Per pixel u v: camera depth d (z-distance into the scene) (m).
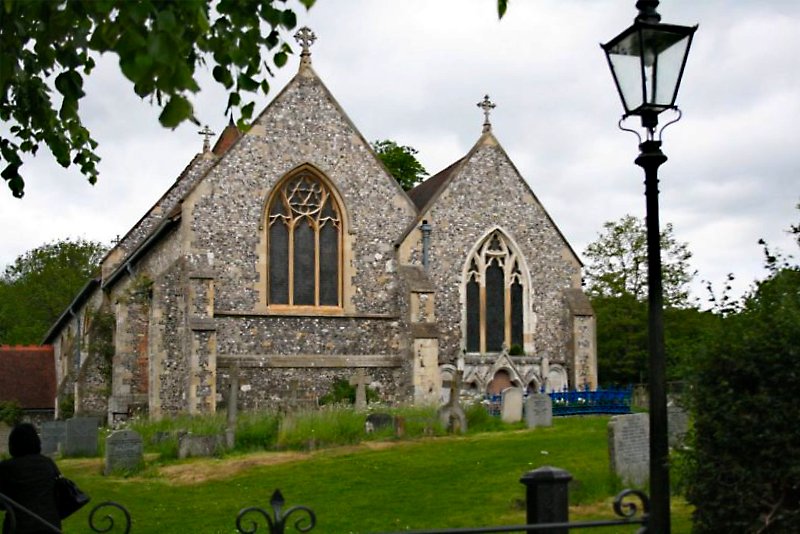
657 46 7.91
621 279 48.66
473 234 33.41
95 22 6.10
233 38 7.05
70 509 8.84
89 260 78.88
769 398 9.05
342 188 32.12
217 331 30.06
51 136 10.25
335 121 32.31
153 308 30.95
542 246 34.38
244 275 30.56
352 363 31.30
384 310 32.22
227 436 22.94
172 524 14.61
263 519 14.70
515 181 34.28
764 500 9.07
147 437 25.25
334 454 21.66
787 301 9.79
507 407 26.95
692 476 9.65
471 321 33.28
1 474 8.48
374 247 32.38
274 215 31.39
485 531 6.19
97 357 37.22
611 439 15.46
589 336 33.91
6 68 5.59
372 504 15.52
